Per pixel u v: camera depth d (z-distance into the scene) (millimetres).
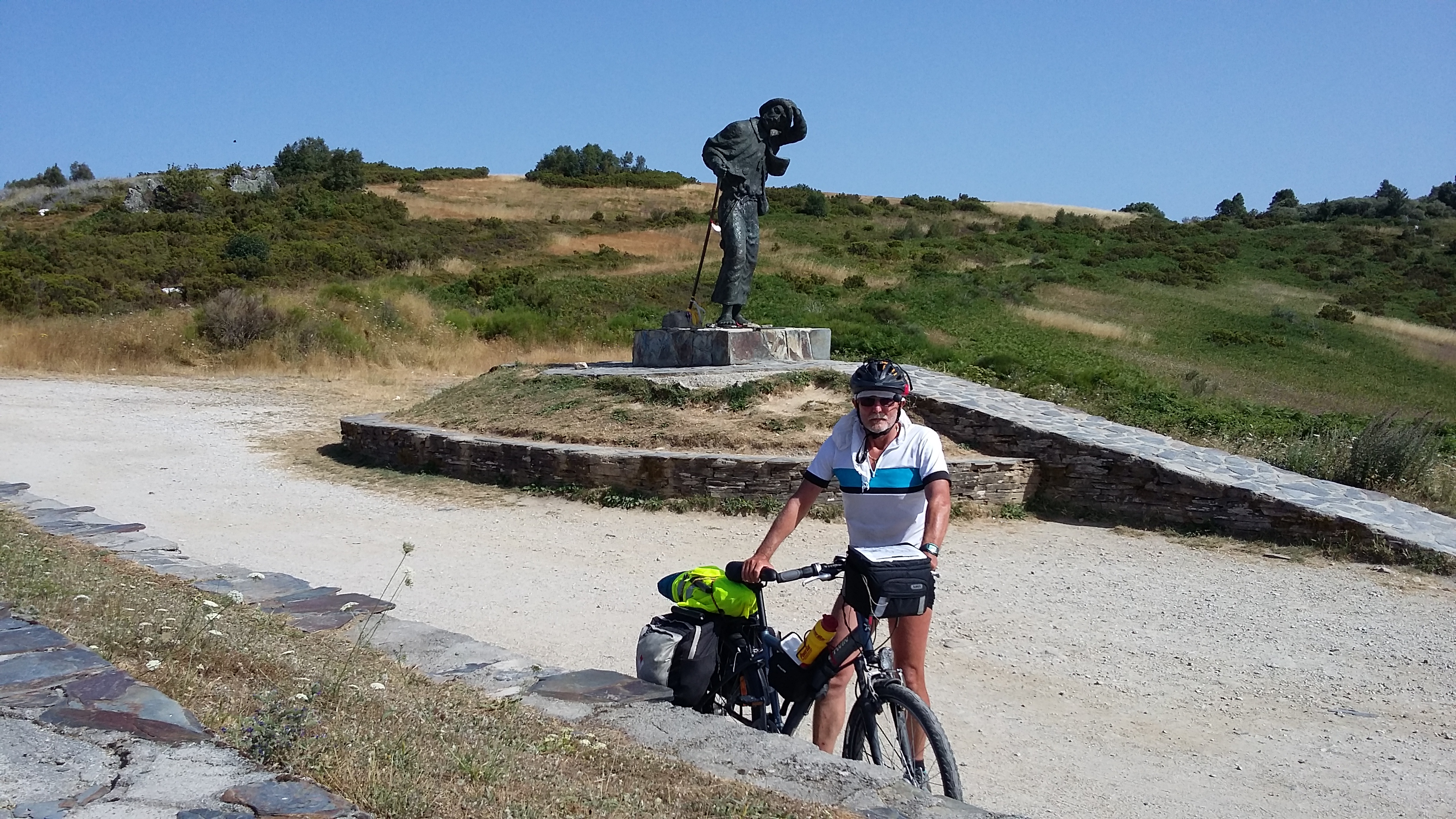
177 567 7156
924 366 19812
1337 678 6719
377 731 3854
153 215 50500
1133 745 5637
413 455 13414
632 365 15539
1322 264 58438
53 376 20875
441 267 43438
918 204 76438
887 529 4406
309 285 37781
